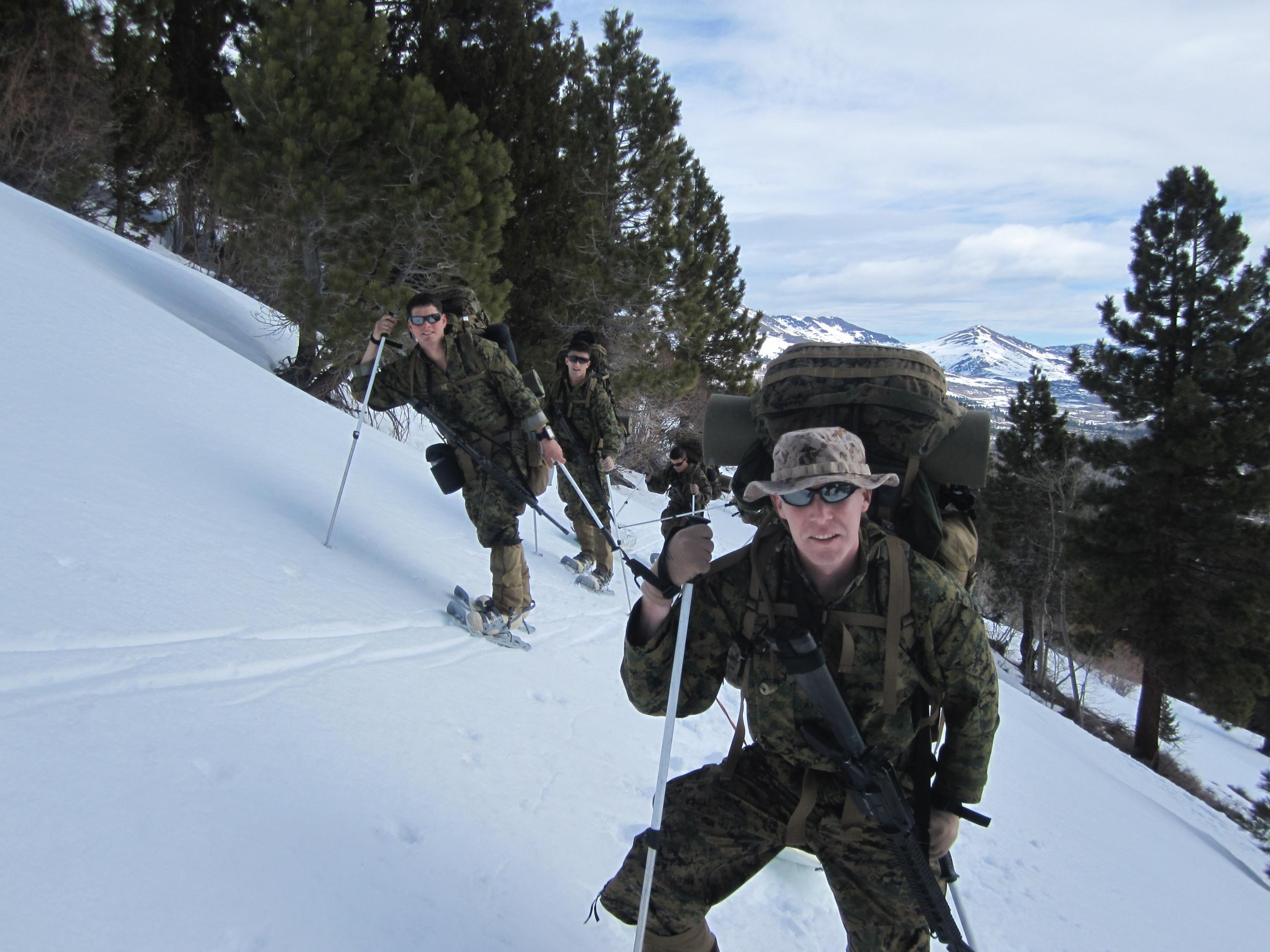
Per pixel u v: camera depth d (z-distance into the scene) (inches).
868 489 68.0
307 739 109.8
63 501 144.6
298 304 444.5
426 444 478.9
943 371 87.4
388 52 616.1
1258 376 1023.6
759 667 73.9
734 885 81.1
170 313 364.8
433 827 102.6
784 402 85.6
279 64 444.8
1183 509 1047.0
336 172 474.3
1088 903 160.4
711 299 1171.3
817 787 74.7
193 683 113.0
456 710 137.9
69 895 70.8
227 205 452.8
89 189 636.1
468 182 484.4
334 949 77.4
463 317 187.8
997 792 220.8
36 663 102.2
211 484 188.7
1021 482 1445.6
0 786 80.3
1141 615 1043.9
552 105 733.9
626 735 156.3
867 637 71.0
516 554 189.0
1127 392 1101.1
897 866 74.4
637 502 653.9
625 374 772.0
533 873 101.4
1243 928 207.5
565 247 738.2
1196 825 467.5
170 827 83.8
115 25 628.7
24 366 193.5
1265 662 1008.9
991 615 1555.1
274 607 146.3
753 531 631.8
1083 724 1152.8
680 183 815.1
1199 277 1076.5
